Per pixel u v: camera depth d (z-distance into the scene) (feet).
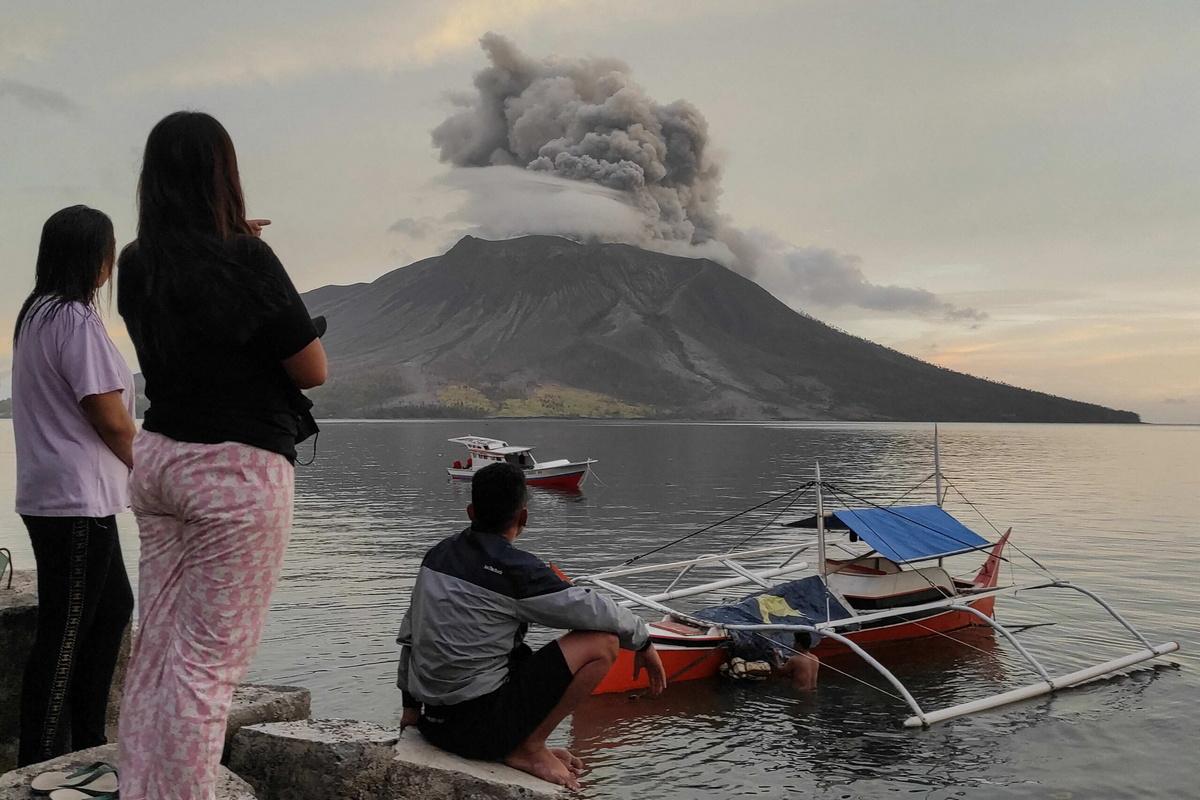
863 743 45.42
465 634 18.17
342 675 56.90
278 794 16.72
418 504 178.81
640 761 42.96
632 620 18.84
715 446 479.00
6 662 19.08
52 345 15.26
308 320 10.86
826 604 58.90
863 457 366.02
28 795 13.08
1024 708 50.57
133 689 11.13
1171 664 58.90
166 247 10.40
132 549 113.50
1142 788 40.42
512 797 17.40
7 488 206.49
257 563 10.85
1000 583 87.92
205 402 10.53
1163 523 139.74
